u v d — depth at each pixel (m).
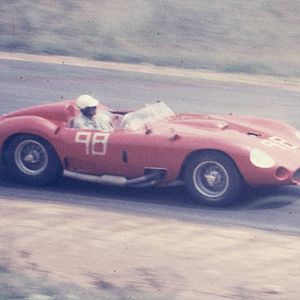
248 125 21.81
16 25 63.22
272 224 18.56
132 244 16.47
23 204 19.59
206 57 55.12
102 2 69.00
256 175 19.23
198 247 16.42
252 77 47.97
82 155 20.81
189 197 20.86
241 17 67.75
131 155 20.27
